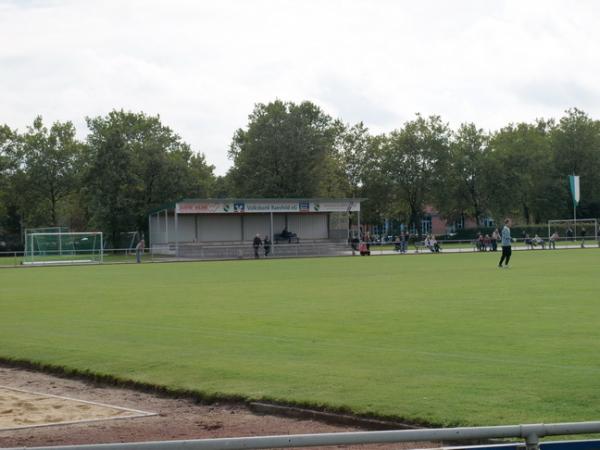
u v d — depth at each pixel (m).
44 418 9.98
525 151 106.06
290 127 92.31
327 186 96.62
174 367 12.88
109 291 29.84
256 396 10.60
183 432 9.13
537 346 13.88
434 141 105.19
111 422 9.73
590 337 14.84
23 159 101.06
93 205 85.94
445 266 43.38
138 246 62.78
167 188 89.19
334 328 17.00
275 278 35.56
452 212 115.06
